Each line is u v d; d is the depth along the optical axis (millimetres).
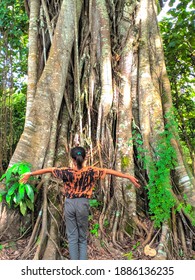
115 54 6723
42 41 6953
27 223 5184
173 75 10656
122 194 5477
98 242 4922
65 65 6383
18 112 10758
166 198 5078
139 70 6523
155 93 6234
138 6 7168
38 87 6027
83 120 6461
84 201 4129
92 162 5887
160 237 4895
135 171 5871
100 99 6285
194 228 5270
